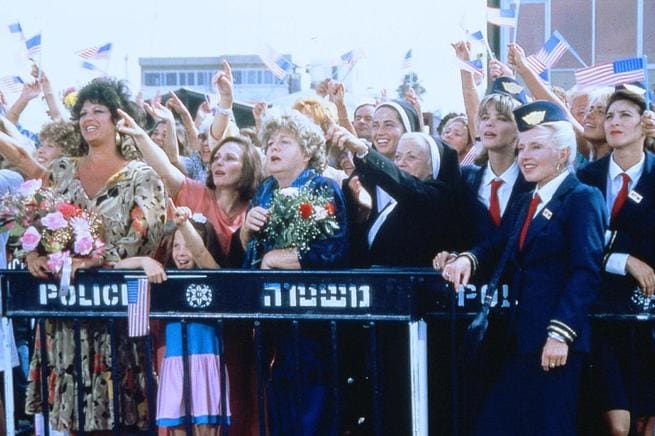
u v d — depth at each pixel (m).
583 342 6.41
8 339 7.50
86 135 7.56
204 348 7.39
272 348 7.56
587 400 7.15
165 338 7.51
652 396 7.19
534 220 6.59
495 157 7.46
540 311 6.49
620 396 7.05
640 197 7.04
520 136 6.62
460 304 7.05
